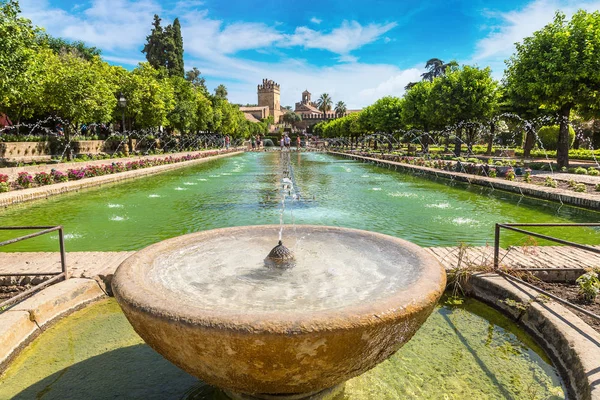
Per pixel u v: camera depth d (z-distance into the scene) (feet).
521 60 50.42
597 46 43.34
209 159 84.33
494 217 25.08
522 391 7.57
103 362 8.68
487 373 8.18
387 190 37.86
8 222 23.73
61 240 11.76
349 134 143.64
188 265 8.00
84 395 7.58
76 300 11.20
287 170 61.41
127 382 7.96
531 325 9.70
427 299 5.63
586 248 9.19
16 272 12.45
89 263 13.29
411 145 97.19
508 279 11.59
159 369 8.41
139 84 74.79
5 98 39.75
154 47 135.33
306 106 288.71
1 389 7.77
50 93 55.57
